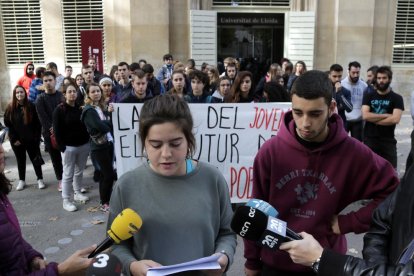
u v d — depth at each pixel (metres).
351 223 2.07
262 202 1.75
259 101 5.61
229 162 4.75
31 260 1.95
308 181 2.10
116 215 1.86
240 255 4.22
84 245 4.48
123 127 4.64
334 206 2.09
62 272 1.68
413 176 1.49
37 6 12.92
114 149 5.04
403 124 11.12
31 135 6.14
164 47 12.37
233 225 1.68
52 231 4.82
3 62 13.20
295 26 12.91
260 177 2.22
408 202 1.46
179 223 1.80
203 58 12.70
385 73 5.22
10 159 8.05
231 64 8.08
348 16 12.73
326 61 13.17
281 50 13.57
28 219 5.17
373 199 2.09
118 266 1.57
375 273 1.30
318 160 2.07
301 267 2.09
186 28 12.66
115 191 1.87
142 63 10.09
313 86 1.86
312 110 1.88
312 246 1.52
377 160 2.10
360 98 6.54
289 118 2.22
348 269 1.37
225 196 1.98
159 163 1.74
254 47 13.62
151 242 1.81
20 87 6.00
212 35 12.68
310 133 1.94
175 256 1.80
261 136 4.73
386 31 13.20
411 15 13.18
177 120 1.70
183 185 1.84
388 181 2.05
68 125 5.33
